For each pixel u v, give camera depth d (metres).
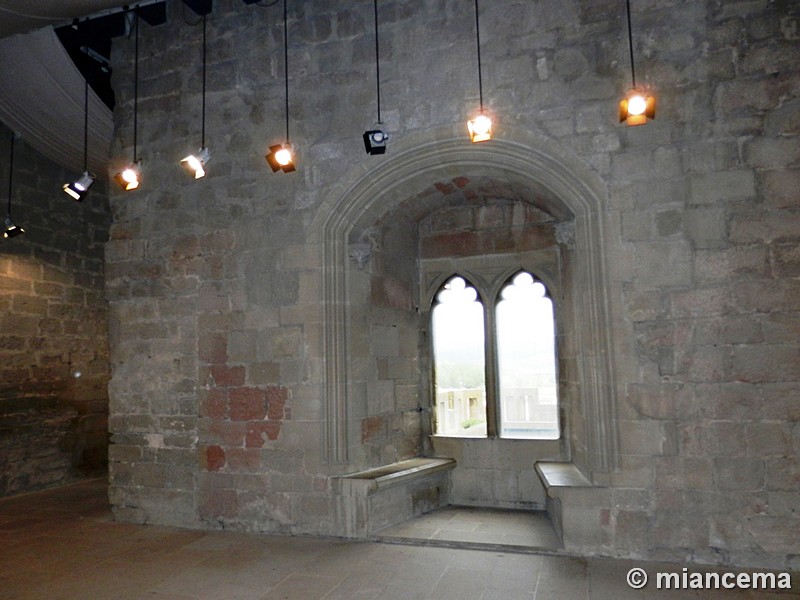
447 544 5.12
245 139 6.03
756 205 4.65
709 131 4.79
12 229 7.21
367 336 5.98
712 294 4.69
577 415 5.65
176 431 6.04
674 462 4.67
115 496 6.24
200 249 6.11
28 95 6.83
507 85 5.28
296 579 4.43
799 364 4.49
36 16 5.57
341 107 5.75
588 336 4.96
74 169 8.48
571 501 4.84
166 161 6.32
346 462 5.54
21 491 7.81
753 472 4.52
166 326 6.17
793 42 4.68
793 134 4.63
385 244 6.35
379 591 4.18
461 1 5.49
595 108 5.05
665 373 4.73
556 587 4.19
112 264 6.44
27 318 8.09
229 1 6.23
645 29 4.99
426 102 5.49
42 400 8.20
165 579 4.48
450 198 6.49
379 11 5.71
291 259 5.75
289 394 5.66
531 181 5.33
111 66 6.66
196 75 6.30
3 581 4.51
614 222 4.93
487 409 6.57
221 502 5.80
